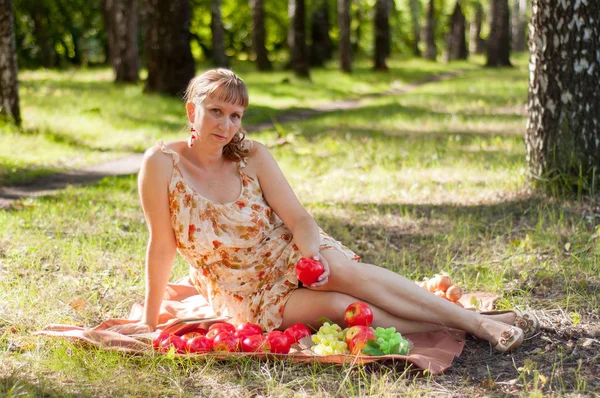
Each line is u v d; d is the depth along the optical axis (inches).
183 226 160.1
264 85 994.1
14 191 374.3
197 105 155.9
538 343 161.8
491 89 964.6
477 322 159.9
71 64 1433.3
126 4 930.1
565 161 290.0
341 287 158.4
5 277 205.9
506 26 1563.7
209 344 154.9
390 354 149.6
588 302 182.9
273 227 166.1
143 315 167.0
